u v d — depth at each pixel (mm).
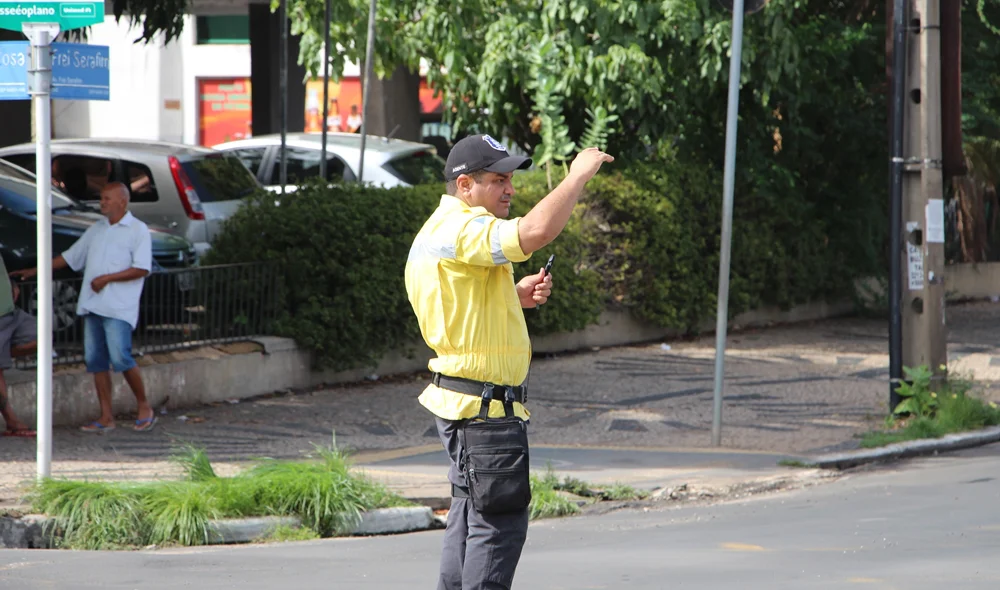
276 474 21047
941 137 31156
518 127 47875
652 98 43250
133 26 41875
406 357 37281
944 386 31297
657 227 43750
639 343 44812
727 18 43438
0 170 36906
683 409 32719
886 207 52344
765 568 17016
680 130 47000
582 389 35500
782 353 43000
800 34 46844
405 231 36125
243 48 93375
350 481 21234
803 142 49938
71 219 35875
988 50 50625
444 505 22219
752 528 20250
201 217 41125
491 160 11852
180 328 32094
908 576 16406
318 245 34281
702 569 16984
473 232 11523
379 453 26719
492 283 11930
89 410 29203
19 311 26938
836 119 50469
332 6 44781
